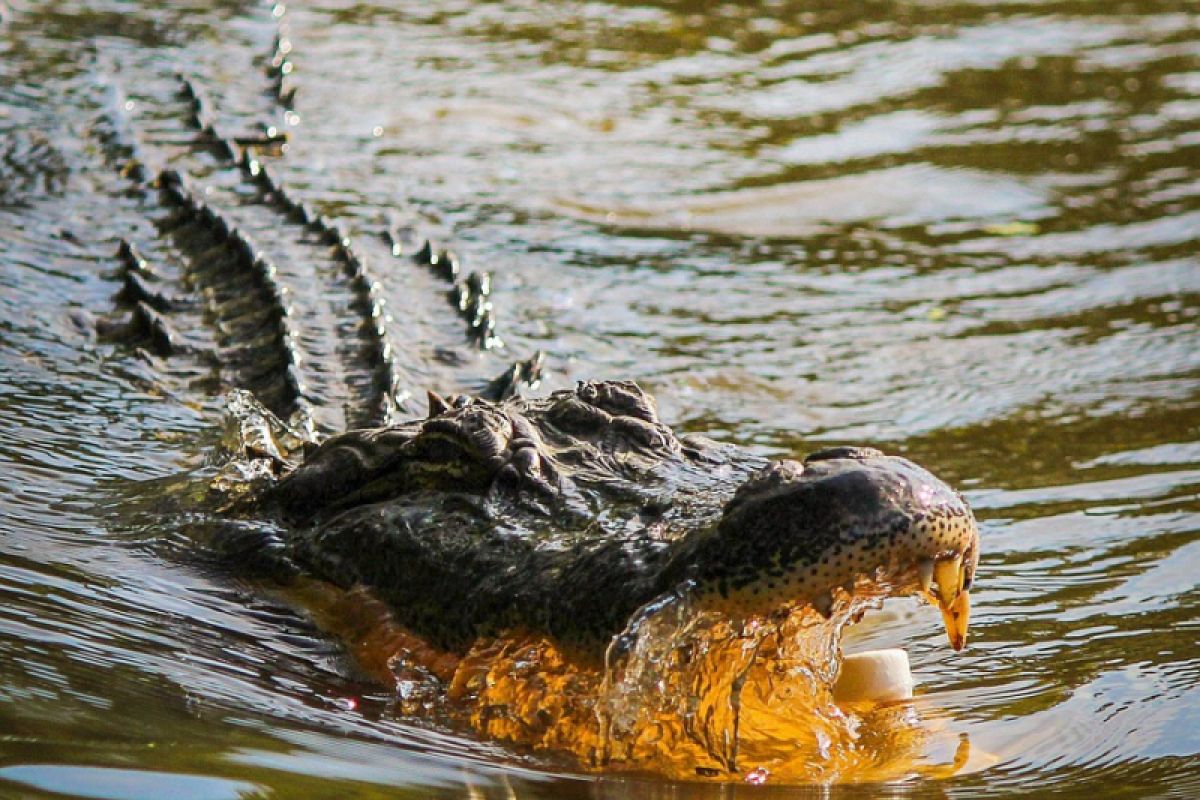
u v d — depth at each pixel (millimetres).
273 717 10195
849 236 24281
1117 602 12906
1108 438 17078
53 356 16891
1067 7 38281
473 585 10766
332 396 15367
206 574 12734
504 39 33281
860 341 20031
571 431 11742
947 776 9758
